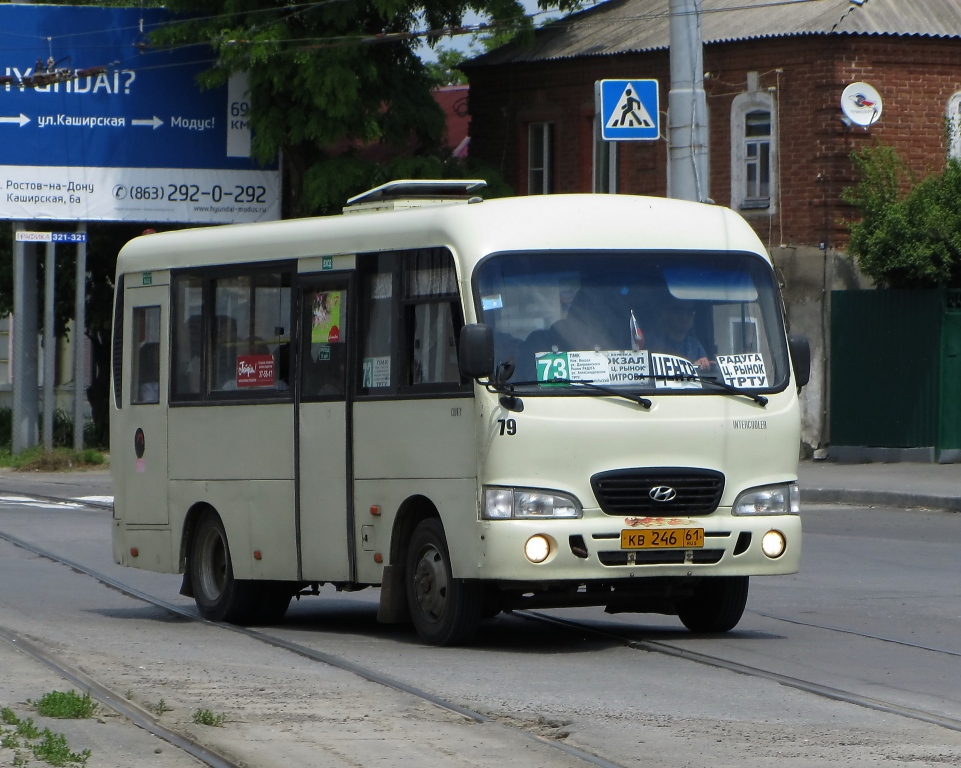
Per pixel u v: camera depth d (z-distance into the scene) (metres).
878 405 75.00
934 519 55.91
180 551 34.84
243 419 33.00
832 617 33.03
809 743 20.41
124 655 27.94
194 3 91.25
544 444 27.28
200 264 34.38
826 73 77.88
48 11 90.88
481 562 27.27
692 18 55.88
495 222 28.27
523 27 90.12
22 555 47.12
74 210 92.00
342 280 30.84
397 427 29.27
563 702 23.17
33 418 95.38
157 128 92.69
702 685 24.70
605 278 28.50
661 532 27.58
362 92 88.19
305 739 20.44
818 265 77.75
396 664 26.88
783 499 28.86
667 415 28.00
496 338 27.58
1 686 24.09
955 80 79.50
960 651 28.33
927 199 72.62
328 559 31.02
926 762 19.34
